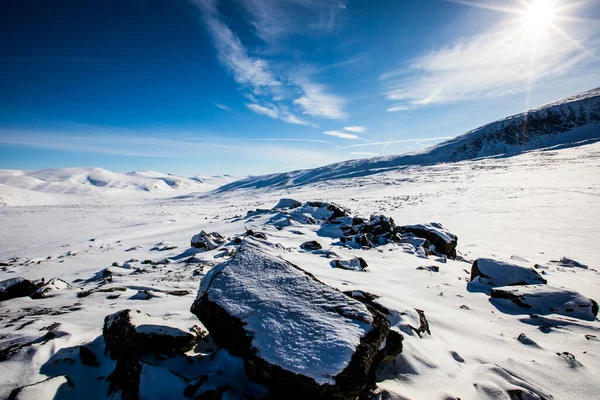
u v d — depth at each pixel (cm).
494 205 2583
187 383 301
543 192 2997
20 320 527
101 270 1214
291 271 411
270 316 337
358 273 830
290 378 276
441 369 369
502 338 473
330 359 283
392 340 365
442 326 503
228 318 344
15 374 330
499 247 1373
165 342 352
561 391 347
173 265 1165
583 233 1469
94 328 463
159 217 3616
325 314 338
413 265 959
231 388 300
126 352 330
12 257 1788
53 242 2188
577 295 583
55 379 312
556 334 486
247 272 412
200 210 4819
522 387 342
